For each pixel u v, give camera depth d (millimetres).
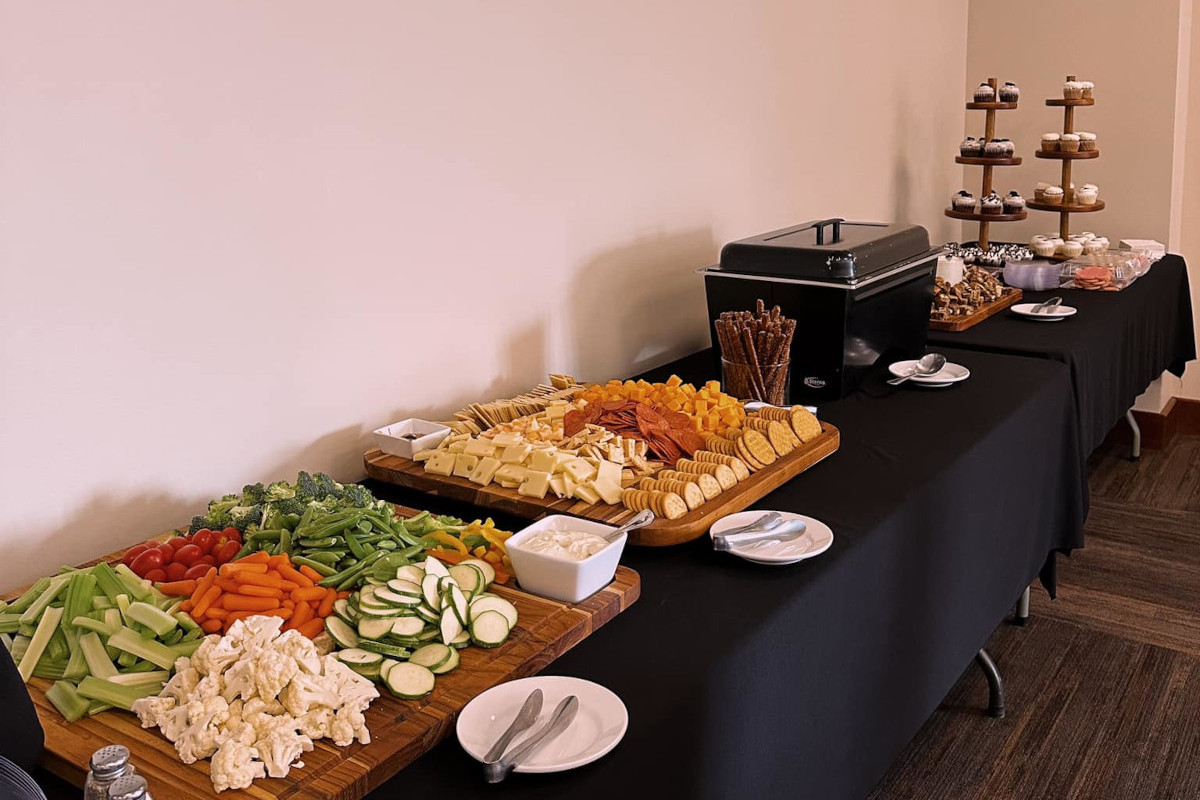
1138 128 3508
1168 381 3768
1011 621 2514
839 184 2977
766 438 1578
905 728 1600
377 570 1053
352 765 855
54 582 1104
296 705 875
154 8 1258
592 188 2016
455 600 1039
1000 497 1879
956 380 2072
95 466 1278
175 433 1357
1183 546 2920
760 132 2547
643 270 2195
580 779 880
